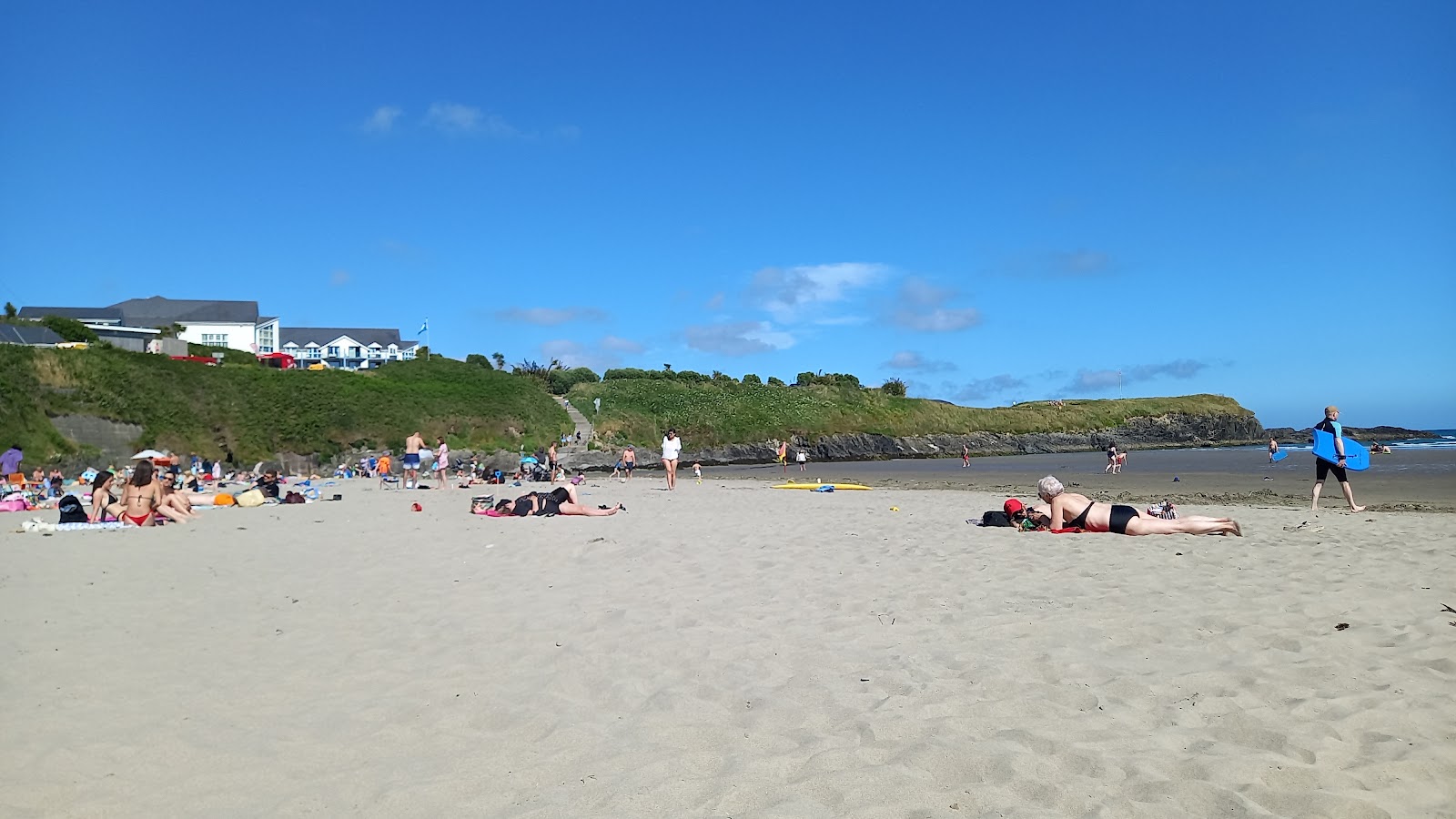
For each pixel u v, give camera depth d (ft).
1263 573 27.04
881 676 16.65
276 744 13.58
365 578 29.12
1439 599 22.63
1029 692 15.51
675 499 69.97
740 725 14.20
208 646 19.79
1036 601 23.40
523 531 42.91
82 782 12.06
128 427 130.93
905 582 26.58
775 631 20.62
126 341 178.19
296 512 56.70
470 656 18.85
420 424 174.70
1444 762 11.94
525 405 210.59
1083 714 14.34
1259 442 325.01
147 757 13.00
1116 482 93.61
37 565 32.17
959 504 61.46
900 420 276.41
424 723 14.62
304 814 11.02
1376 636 18.86
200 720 14.71
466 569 30.94
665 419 238.07
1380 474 95.50
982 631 20.13
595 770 12.44
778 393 277.03
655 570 29.78
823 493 77.56
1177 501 64.23
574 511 51.13
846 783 11.62
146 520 47.73
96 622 22.22
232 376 159.02
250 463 141.90
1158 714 14.29
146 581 28.63
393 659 18.67
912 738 13.35
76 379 130.82
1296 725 13.52
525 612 23.11
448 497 75.51
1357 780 11.46
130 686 16.62
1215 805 10.74
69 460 117.19
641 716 14.78
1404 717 13.74
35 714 14.93
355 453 158.30
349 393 172.65
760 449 231.71
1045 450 284.82
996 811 10.77
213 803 11.40
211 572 30.35
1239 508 54.60
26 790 11.72
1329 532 37.73
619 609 23.27
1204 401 343.26
